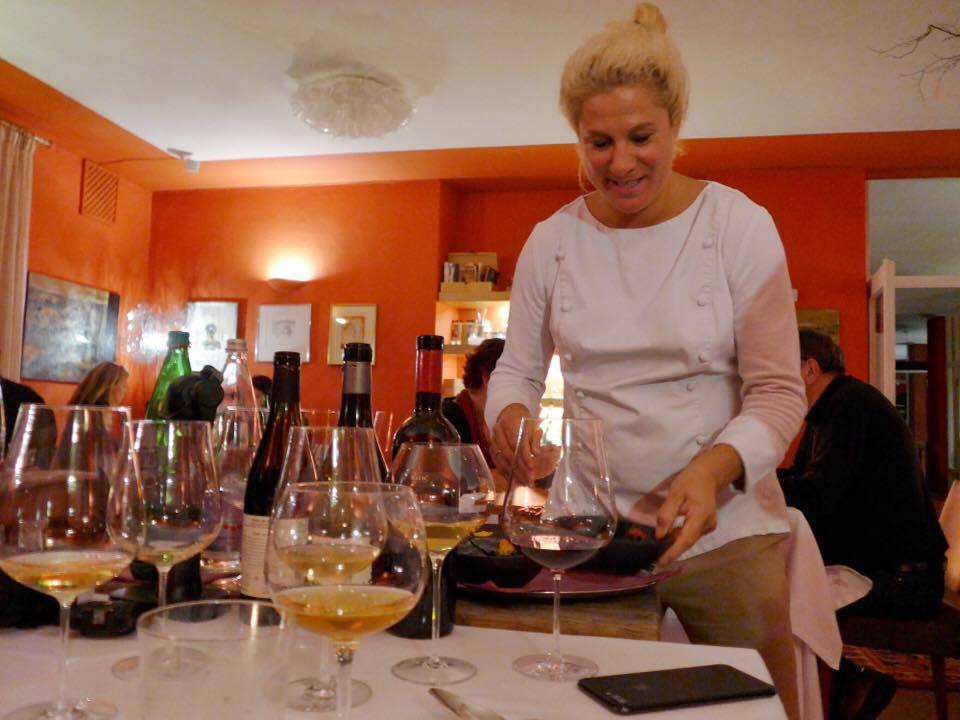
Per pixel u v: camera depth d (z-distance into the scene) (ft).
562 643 2.81
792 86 12.99
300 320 18.72
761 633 3.90
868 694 7.57
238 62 12.78
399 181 18.47
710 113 14.11
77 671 2.38
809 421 9.25
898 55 11.90
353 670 2.45
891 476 8.10
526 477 2.75
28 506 2.14
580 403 4.38
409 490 2.06
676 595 4.02
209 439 2.64
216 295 19.36
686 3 10.62
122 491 2.27
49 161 16.52
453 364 19.06
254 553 2.76
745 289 4.01
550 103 14.05
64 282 16.89
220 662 1.52
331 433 2.95
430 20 11.27
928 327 28.35
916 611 7.65
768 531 4.01
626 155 3.76
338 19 11.33
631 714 2.12
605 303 4.27
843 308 16.15
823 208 16.39
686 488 3.18
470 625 3.10
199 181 19.01
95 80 13.56
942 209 19.47
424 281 18.08
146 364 19.51
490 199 18.98
